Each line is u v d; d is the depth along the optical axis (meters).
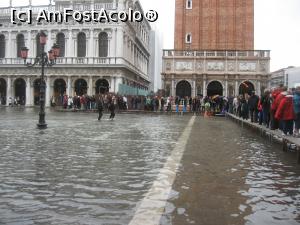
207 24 77.31
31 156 14.88
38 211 8.05
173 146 18.52
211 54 73.94
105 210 8.13
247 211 8.24
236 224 7.38
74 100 60.34
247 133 26.45
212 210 8.27
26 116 42.00
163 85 74.88
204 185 10.54
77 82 73.88
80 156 15.06
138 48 92.81
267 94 25.42
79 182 10.66
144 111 58.19
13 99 75.81
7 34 76.06
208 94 74.44
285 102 19.38
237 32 77.00
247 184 10.77
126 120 39.38
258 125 27.27
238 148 18.36
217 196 9.41
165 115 53.50
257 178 11.59
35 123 31.45
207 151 17.08
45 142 19.27
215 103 56.94
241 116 39.59
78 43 73.50
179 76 74.50
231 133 26.33
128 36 77.75
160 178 11.27
